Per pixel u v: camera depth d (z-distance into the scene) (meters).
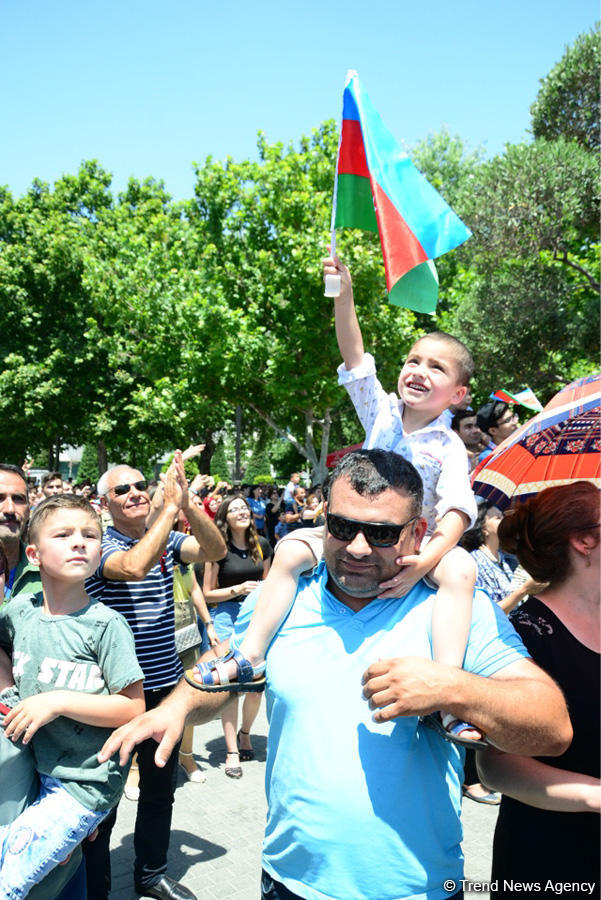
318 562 1.85
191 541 3.61
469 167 24.75
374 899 1.57
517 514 2.00
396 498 1.68
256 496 18.98
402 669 1.47
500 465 2.38
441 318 19.09
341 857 1.58
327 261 2.25
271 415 21.75
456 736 1.49
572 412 1.87
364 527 1.65
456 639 1.66
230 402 19.66
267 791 1.80
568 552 1.86
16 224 26.33
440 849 1.64
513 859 1.81
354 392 2.40
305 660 1.74
